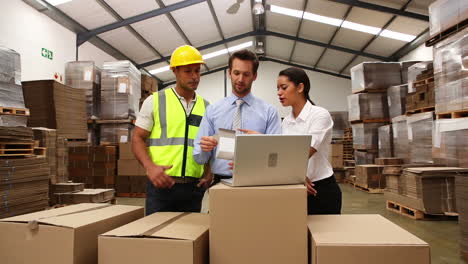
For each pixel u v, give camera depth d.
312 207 1.99
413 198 4.33
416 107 5.40
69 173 6.79
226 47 12.58
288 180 1.41
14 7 5.96
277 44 12.94
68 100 5.66
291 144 1.35
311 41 11.51
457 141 4.10
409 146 5.85
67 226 1.31
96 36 8.61
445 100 4.32
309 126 1.95
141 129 1.97
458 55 4.03
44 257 1.33
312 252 1.28
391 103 6.95
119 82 6.87
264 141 1.30
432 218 4.27
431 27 4.59
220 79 15.03
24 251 1.36
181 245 1.22
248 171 1.33
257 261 1.29
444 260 2.80
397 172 4.83
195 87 2.05
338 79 14.67
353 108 7.75
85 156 6.77
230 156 1.43
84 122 6.09
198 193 2.06
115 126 6.96
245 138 1.28
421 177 4.15
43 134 4.22
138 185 6.71
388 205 5.09
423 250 1.20
